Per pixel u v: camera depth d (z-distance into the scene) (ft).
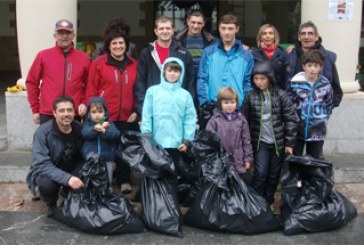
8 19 41.06
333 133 16.96
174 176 12.38
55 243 11.22
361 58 31.14
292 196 12.13
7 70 42.06
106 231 11.48
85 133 12.52
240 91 13.58
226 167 11.98
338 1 16.20
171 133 12.67
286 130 12.72
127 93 13.58
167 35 13.34
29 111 16.78
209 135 12.20
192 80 13.78
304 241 11.36
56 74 13.41
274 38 14.29
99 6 39.70
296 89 13.10
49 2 16.02
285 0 38.63
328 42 16.46
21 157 16.37
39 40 16.24
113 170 13.35
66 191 13.16
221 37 13.75
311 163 12.06
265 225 11.67
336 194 12.35
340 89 13.76
